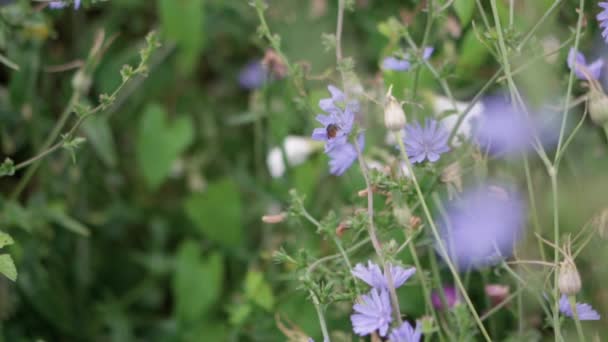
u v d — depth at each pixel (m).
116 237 1.42
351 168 1.11
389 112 0.89
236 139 1.50
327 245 1.19
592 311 0.94
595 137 1.13
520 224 1.04
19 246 1.23
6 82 1.32
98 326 1.35
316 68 1.34
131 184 1.48
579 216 1.06
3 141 1.27
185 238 1.45
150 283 1.41
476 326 1.05
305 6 1.38
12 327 1.28
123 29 1.48
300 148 1.30
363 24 1.36
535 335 1.06
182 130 1.33
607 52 1.11
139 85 1.46
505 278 1.09
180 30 1.37
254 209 1.37
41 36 1.18
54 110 1.36
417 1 1.12
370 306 0.90
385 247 0.91
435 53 1.17
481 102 1.15
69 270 1.34
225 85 1.55
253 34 1.46
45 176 1.30
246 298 1.18
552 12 1.05
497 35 0.96
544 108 1.05
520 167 1.10
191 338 1.26
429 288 1.00
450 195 0.99
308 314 1.15
